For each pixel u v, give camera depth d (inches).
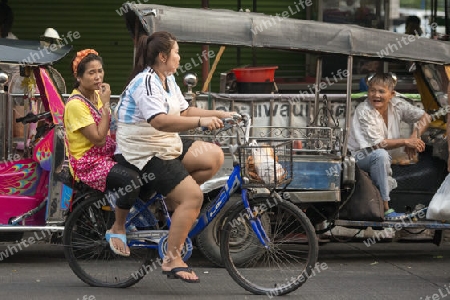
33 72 498.9
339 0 818.2
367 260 525.0
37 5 835.4
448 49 501.0
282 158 454.0
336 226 523.2
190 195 391.9
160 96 384.5
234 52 823.1
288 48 474.3
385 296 415.5
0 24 711.7
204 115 406.0
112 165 402.0
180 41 457.1
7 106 518.0
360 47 482.6
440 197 451.2
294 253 432.5
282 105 556.4
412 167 541.0
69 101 417.7
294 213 407.8
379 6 813.9
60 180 462.6
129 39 842.2
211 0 845.2
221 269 482.0
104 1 838.5
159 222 421.7
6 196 485.7
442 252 557.0
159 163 392.8
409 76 781.3
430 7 809.5
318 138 478.9
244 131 415.2
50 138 482.9
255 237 455.2
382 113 532.7
